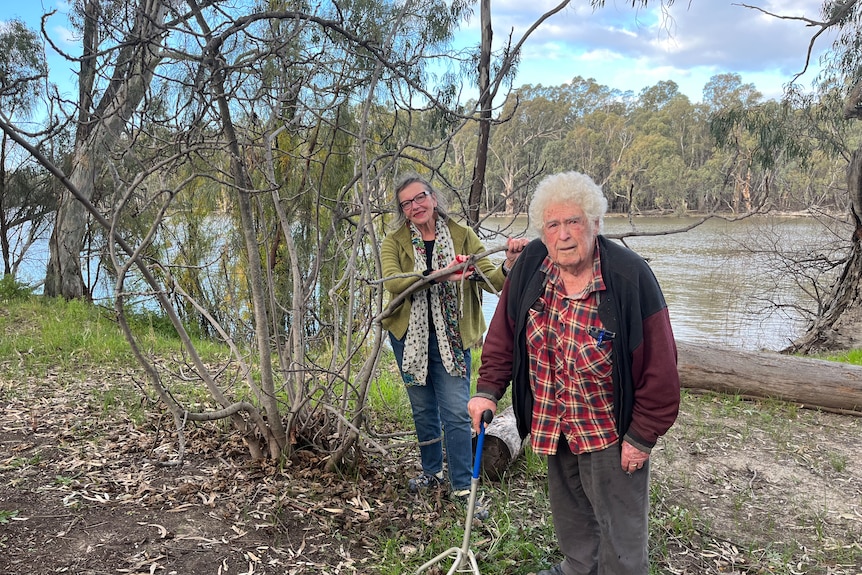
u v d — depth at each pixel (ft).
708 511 11.66
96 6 9.20
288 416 11.61
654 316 6.86
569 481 8.00
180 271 31.37
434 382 10.58
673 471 13.35
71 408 14.74
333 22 9.52
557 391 7.50
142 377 17.89
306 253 28.91
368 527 9.93
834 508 11.96
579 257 6.89
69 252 35.81
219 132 10.30
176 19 8.83
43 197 43.52
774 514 11.65
